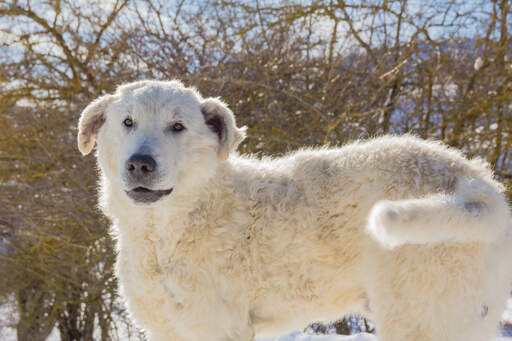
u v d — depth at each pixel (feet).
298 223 9.66
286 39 25.90
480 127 26.81
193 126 9.62
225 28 26.08
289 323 10.19
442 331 8.45
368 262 9.13
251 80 24.89
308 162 10.29
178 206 9.44
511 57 26.45
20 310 28.81
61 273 27.48
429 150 9.63
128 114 9.55
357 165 9.66
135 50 26.16
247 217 9.73
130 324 27.73
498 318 9.03
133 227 9.68
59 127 26.43
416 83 27.30
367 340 17.40
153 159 8.98
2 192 26.25
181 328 9.59
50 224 25.81
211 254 9.44
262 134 24.30
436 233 7.56
